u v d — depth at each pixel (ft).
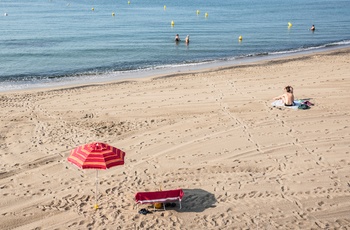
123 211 37.99
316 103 68.64
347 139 54.08
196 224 35.91
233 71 97.45
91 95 75.72
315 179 43.70
